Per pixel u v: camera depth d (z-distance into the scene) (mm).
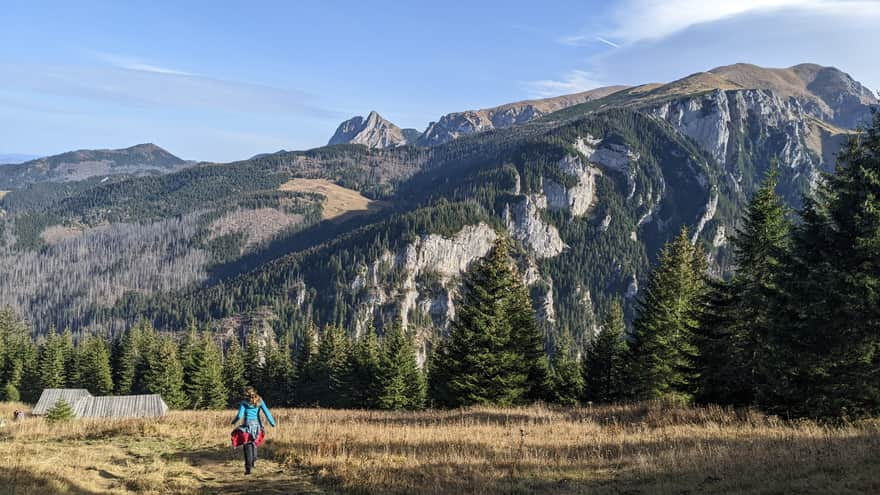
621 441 17297
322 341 90875
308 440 17234
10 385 98188
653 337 39500
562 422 23281
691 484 11109
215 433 19062
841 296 19469
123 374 98250
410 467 13883
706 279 29844
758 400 22766
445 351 45469
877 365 19422
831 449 12914
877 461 11383
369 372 69062
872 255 19500
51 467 12781
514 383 40406
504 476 12891
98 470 13367
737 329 27578
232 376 96312
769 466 11828
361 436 18359
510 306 42812
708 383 28812
